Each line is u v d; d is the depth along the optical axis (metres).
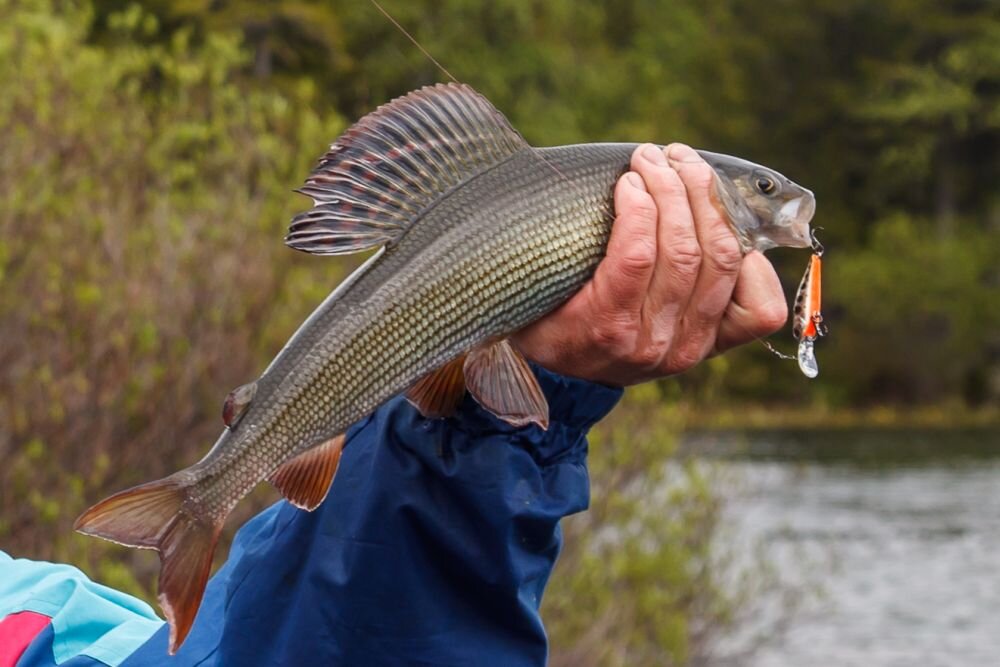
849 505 20.58
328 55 22.56
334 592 2.10
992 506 20.83
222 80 8.62
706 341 2.00
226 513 2.00
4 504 6.16
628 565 8.39
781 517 19.12
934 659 12.42
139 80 8.52
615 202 2.00
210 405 7.19
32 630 2.47
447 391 2.09
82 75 7.79
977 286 38.09
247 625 2.15
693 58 43.75
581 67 39.47
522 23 34.88
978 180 41.25
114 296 6.89
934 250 38.31
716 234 1.96
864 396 38.09
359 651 2.09
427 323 2.04
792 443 29.78
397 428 2.11
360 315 2.04
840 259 39.72
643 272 1.96
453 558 2.09
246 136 8.12
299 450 2.04
